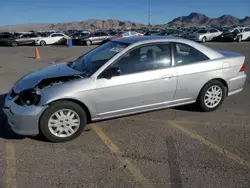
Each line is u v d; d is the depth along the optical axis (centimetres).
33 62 1430
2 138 450
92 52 532
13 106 419
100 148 414
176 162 372
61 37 3145
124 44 485
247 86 768
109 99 447
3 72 1083
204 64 516
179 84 496
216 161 373
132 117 534
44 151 405
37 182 330
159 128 482
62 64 544
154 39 489
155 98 485
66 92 416
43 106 409
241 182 328
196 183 326
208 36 3030
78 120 436
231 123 503
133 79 456
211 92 540
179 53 501
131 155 392
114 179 335
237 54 571
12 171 353
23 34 3100
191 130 473
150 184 325
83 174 346
